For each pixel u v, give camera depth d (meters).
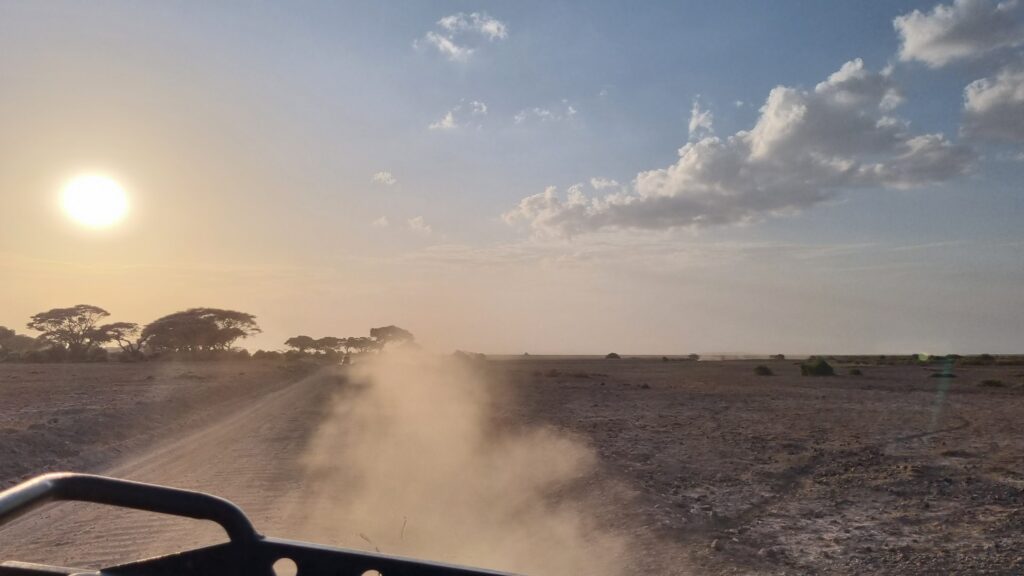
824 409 24.08
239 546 2.23
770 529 8.55
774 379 45.81
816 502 9.97
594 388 36.16
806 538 8.17
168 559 2.25
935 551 7.62
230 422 20.48
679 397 29.50
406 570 2.22
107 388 31.67
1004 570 6.96
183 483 11.12
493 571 2.26
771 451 14.50
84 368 59.94
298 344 107.88
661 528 8.43
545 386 37.97
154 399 24.83
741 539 8.08
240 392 31.91
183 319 90.25
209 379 40.38
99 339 89.19
